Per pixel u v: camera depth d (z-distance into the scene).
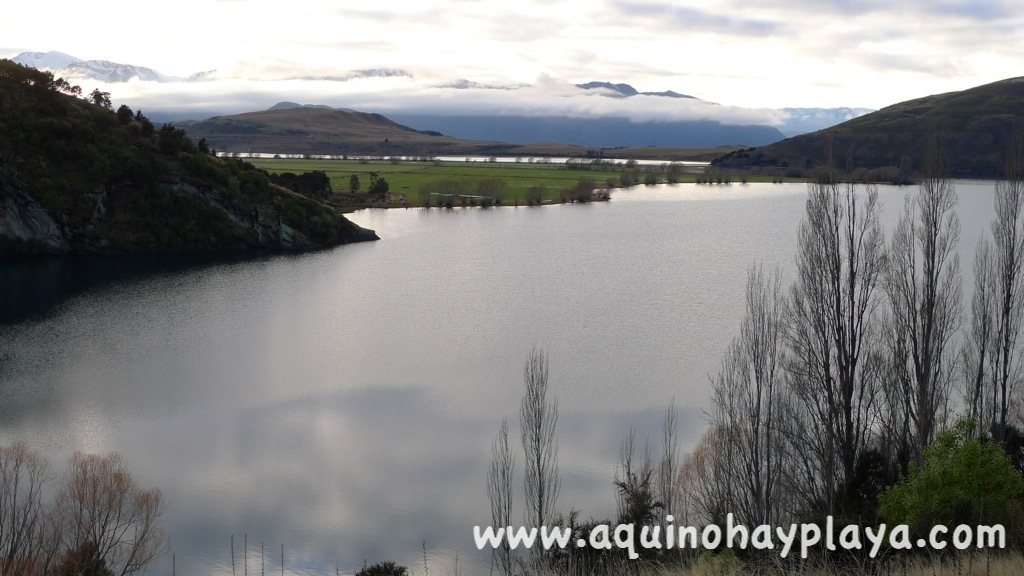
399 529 40.78
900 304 44.03
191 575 36.19
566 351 74.38
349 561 37.69
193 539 39.78
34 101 128.25
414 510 42.84
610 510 41.62
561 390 62.81
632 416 56.72
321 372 68.88
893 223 130.50
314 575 36.31
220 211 135.62
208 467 48.81
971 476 23.11
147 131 136.12
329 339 80.00
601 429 54.16
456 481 46.44
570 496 43.59
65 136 127.19
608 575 25.62
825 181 44.59
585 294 101.06
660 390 62.59
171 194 132.50
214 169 135.75
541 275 114.88
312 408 59.81
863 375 40.53
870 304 53.72
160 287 105.81
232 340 79.88
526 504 41.94
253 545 39.16
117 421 56.69
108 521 37.88
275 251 136.12
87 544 33.88
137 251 129.62
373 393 63.22
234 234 136.38
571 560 27.28
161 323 86.75
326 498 44.50
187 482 46.59
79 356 73.38
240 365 71.00
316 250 138.88
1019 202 44.12
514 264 124.38
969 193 196.62
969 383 46.66
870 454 36.16
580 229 163.62
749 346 46.72
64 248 125.62
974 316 48.03
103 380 66.25
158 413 58.44
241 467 48.88
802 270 46.12
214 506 43.53
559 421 55.75
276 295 101.94
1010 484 22.98
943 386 43.56
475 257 131.25
